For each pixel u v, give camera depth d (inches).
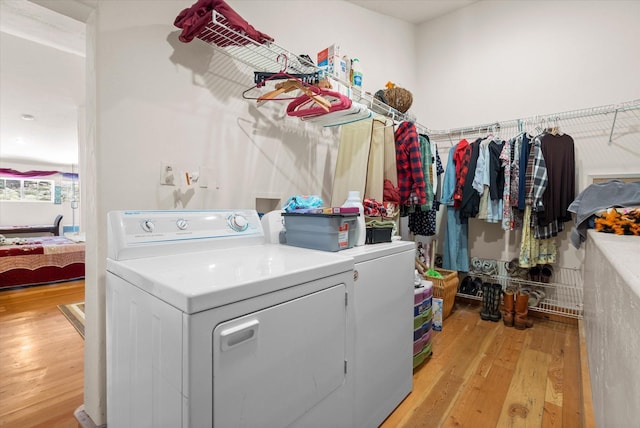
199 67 61.8
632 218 71.1
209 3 51.6
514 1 114.6
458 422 55.6
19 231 258.2
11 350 81.0
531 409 58.7
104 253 49.7
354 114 73.2
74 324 97.5
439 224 132.3
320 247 52.3
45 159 284.0
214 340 27.9
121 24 51.3
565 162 96.3
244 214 58.2
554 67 106.7
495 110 119.3
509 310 100.0
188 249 47.7
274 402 33.4
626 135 94.8
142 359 33.6
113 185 50.6
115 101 50.7
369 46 114.6
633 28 93.8
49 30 83.8
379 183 83.1
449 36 129.8
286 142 80.0
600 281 50.1
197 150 61.6
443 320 103.9
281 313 34.0
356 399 48.7
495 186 102.4
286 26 82.2
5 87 145.3
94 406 51.2
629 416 24.0
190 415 26.3
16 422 55.1
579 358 77.1
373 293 52.1
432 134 133.4
